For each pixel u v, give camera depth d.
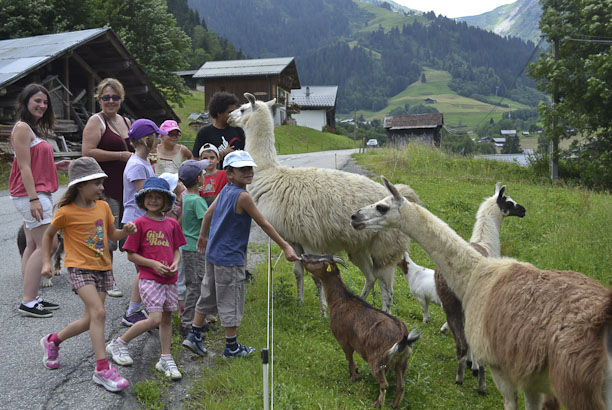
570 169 21.95
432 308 7.57
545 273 3.60
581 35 20.50
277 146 43.44
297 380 4.60
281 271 7.64
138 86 22.78
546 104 21.45
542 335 3.24
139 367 4.54
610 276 8.65
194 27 128.88
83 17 33.12
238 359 4.70
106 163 5.60
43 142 5.28
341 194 5.98
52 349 4.34
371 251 6.18
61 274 6.79
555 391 3.16
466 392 5.09
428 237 4.30
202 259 5.27
